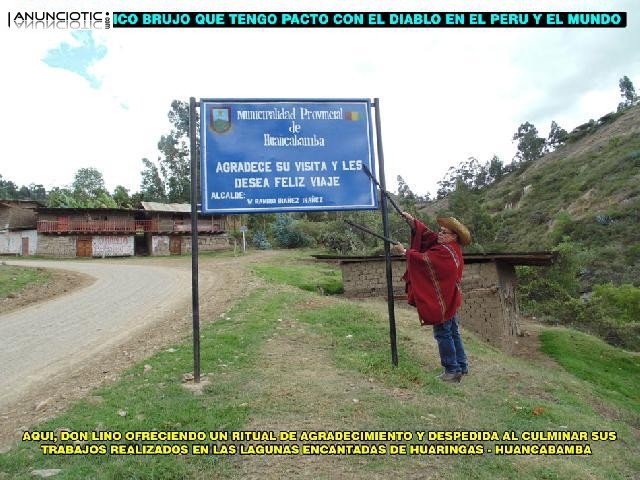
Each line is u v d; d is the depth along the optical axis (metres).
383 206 6.10
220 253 42.81
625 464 4.30
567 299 23.84
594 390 9.02
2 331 10.69
